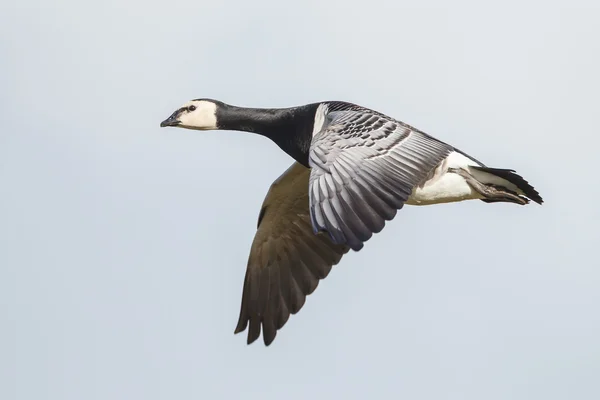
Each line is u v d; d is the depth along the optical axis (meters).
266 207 16.23
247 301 16.52
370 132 12.70
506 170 14.05
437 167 14.27
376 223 11.70
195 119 16.28
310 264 16.36
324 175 11.99
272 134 15.61
